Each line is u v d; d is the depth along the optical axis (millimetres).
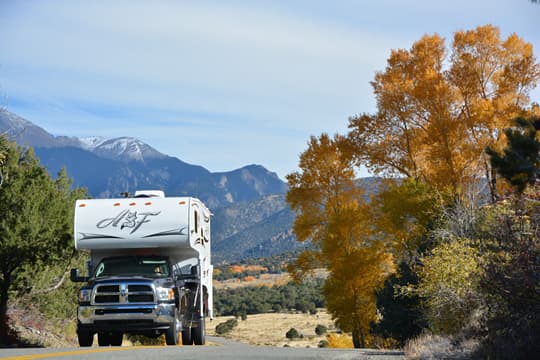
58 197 19875
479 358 10078
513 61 34250
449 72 34594
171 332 14969
